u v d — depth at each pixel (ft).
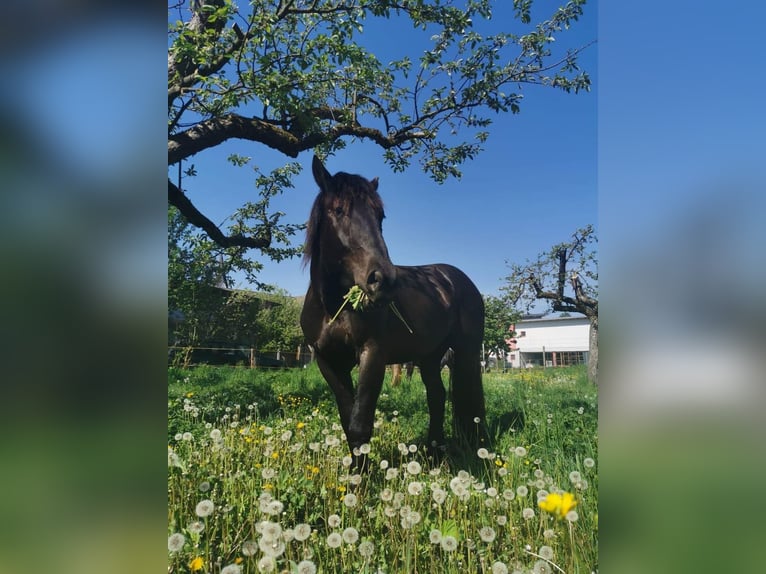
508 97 19.97
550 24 19.19
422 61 19.63
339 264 10.29
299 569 5.44
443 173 23.12
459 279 15.81
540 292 35.76
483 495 8.25
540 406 17.43
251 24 13.35
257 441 11.53
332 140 19.67
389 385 29.43
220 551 6.27
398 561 6.56
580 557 5.95
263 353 69.36
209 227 19.98
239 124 16.07
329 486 8.46
